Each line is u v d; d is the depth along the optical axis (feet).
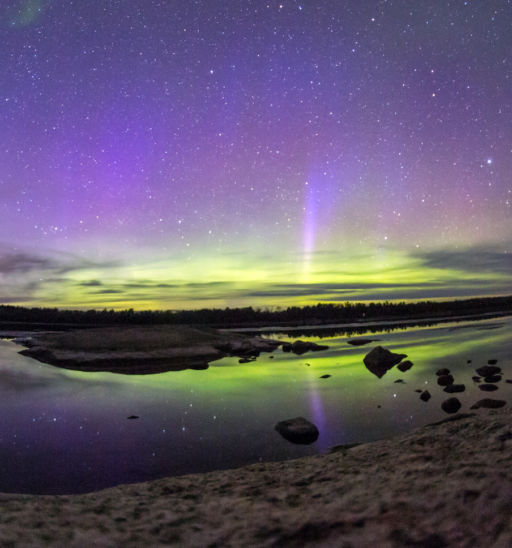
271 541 6.82
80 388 24.77
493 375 23.84
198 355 36.50
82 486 11.84
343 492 8.46
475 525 6.40
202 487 9.77
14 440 15.90
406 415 17.78
